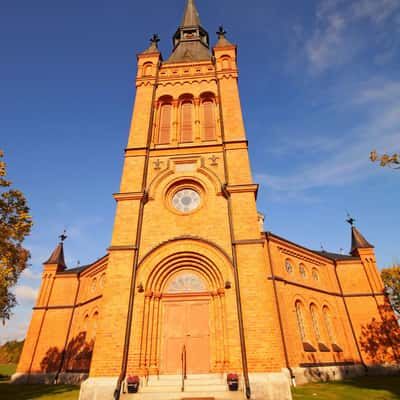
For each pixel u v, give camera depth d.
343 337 29.50
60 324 31.55
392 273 40.56
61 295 33.19
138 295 16.03
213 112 23.73
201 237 17.47
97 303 28.64
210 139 21.97
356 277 33.34
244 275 15.91
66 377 27.86
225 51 26.33
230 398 12.95
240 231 17.22
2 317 26.95
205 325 15.83
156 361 15.05
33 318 31.94
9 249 19.31
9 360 71.12
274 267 26.39
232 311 15.33
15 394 20.12
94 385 13.56
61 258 36.16
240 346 14.45
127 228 17.84
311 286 29.41
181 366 14.98
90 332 28.03
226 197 18.67
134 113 23.31
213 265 16.72
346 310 31.61
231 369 13.98
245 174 19.36
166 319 16.14
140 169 20.25
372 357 29.28
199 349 15.30
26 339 30.92
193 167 20.38
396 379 23.77
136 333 15.02
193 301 16.44
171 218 18.38
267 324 14.63
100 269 30.19
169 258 17.17
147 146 21.36
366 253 34.50
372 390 18.12
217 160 20.44
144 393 13.32
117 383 13.55
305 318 26.72
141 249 17.45
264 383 13.27
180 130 22.97
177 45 35.72
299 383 21.97
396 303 40.00
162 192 19.45
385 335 30.25
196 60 26.52
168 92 24.67
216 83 24.83
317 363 24.88
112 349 14.47
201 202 19.08
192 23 37.09
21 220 18.98
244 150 20.38
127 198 18.86
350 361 28.42
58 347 30.36
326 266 32.91
